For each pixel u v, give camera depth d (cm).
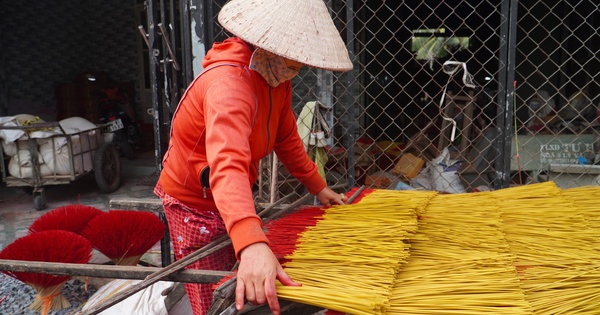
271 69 160
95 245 262
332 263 149
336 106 678
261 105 164
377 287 135
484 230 178
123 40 904
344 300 126
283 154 202
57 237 235
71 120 590
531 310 130
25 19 809
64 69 882
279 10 150
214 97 148
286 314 138
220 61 157
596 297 141
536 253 168
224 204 134
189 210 184
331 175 438
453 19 1059
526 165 416
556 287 147
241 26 150
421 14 1049
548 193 217
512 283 140
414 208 186
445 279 144
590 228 184
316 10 154
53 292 259
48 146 549
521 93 766
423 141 534
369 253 151
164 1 298
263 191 341
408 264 156
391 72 1013
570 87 739
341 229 170
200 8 293
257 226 133
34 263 179
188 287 193
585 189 225
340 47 154
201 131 164
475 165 424
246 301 133
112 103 816
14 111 798
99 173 596
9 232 475
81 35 906
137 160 768
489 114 686
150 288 256
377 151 547
